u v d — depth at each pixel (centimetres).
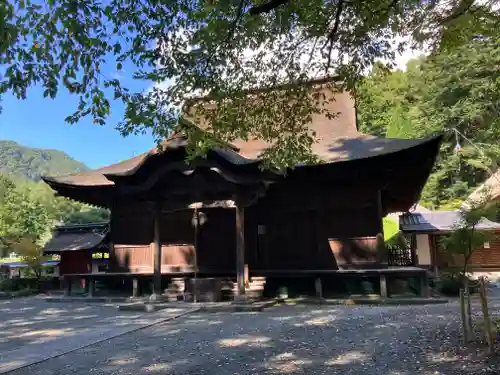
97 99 654
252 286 1597
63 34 599
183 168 1537
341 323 1072
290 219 1741
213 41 761
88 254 2672
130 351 841
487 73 3300
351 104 2012
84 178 1981
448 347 757
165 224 1922
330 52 916
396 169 1580
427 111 4116
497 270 2898
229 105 922
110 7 625
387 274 1525
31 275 2989
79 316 1368
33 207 3519
